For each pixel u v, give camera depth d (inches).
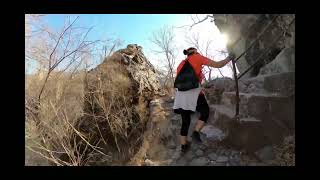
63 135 300.4
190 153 156.7
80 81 382.9
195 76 147.5
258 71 308.0
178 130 191.3
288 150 143.2
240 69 355.6
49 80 338.0
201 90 153.7
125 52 446.6
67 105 353.1
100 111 384.2
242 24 295.7
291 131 154.9
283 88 171.2
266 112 159.3
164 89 425.4
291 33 220.7
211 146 159.3
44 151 282.4
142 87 396.2
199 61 150.4
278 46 260.1
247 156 149.2
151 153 182.4
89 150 325.1
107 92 390.0
